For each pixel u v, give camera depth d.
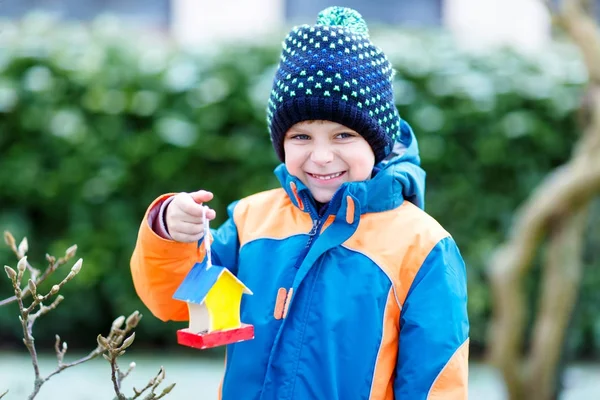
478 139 5.95
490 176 6.04
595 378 5.61
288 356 2.25
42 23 6.23
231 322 2.12
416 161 2.48
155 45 6.34
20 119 5.92
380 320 2.23
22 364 5.57
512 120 5.91
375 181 2.30
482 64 6.04
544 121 5.99
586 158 3.84
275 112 2.31
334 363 2.22
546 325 4.03
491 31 7.40
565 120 6.01
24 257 1.91
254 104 5.89
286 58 2.31
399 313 2.26
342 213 2.29
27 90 5.91
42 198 5.98
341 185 2.28
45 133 5.93
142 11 7.55
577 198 3.87
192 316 2.13
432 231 2.29
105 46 6.09
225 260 2.49
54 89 5.94
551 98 5.93
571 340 4.06
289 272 2.33
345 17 2.47
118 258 5.99
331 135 2.27
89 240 5.95
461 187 5.97
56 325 6.09
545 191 3.96
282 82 2.29
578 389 5.34
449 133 5.94
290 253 2.34
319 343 2.24
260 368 2.31
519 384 4.07
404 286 2.26
